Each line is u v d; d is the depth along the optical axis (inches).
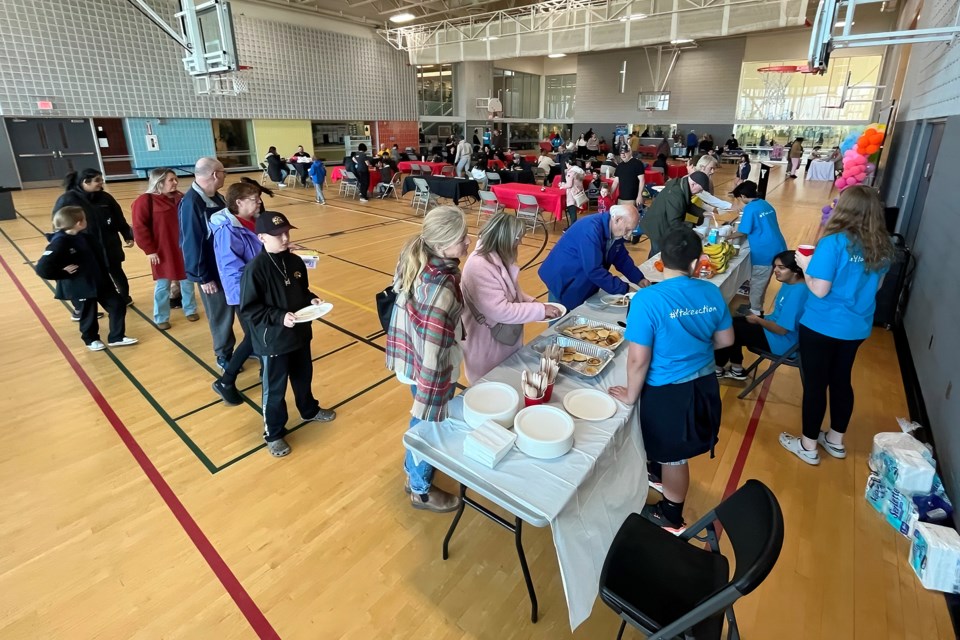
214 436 104.9
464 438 60.7
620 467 62.9
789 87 671.8
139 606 67.1
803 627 65.1
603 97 807.1
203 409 114.9
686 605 50.7
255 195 105.4
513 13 524.1
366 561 74.9
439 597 69.2
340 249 259.8
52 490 88.5
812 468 95.5
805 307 91.0
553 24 471.5
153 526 81.0
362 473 94.3
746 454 99.9
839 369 90.7
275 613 66.4
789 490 89.7
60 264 126.0
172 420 110.3
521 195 305.6
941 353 105.9
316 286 201.3
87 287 133.3
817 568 74.1
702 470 95.3
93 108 464.1
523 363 76.9
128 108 483.5
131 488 89.4
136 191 433.1
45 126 449.7
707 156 180.2
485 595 69.7
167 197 146.6
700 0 386.0
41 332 154.6
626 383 70.2
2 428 106.6
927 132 189.6
